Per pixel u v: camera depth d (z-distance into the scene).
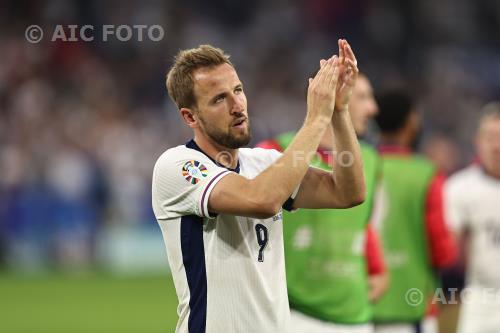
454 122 61.12
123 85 52.25
